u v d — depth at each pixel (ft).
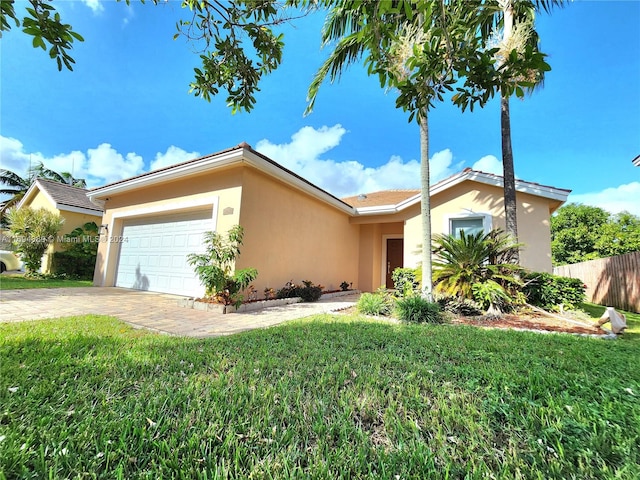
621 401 6.59
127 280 31.60
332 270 35.50
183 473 4.33
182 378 7.59
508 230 24.14
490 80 6.99
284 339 11.87
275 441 5.17
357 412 6.26
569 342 12.14
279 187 27.07
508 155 24.77
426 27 6.65
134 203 31.55
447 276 21.74
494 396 6.73
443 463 4.73
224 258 21.11
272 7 9.24
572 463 4.71
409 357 9.70
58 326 12.92
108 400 6.32
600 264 33.19
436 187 30.68
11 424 5.36
